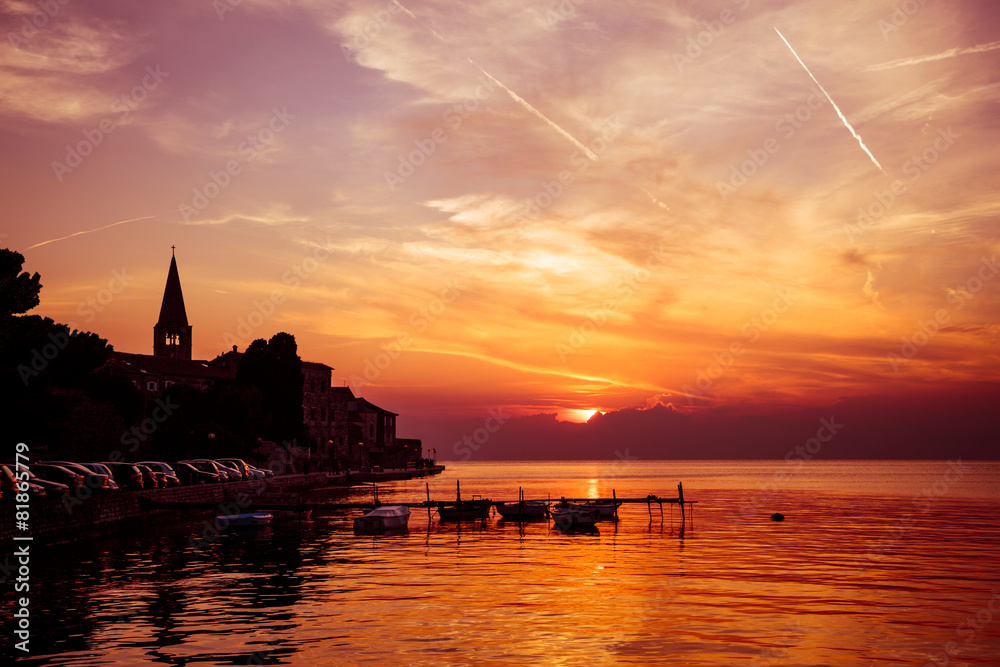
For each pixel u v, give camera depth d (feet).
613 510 209.77
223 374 417.90
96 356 235.40
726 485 460.55
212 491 202.49
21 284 178.40
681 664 68.23
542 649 72.38
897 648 74.02
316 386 491.72
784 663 69.00
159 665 66.39
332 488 337.72
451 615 85.76
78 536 137.69
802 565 124.67
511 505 211.41
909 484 473.26
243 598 94.58
